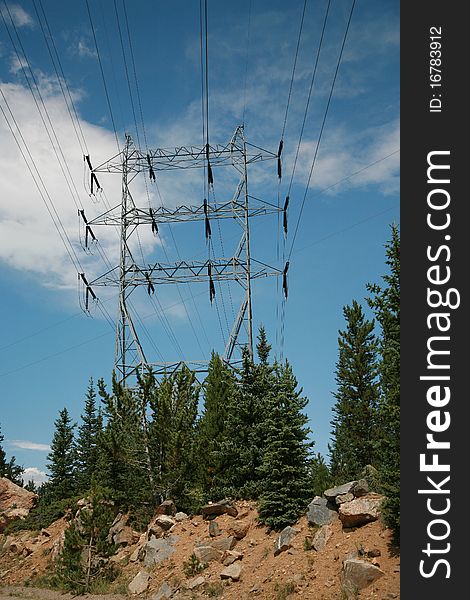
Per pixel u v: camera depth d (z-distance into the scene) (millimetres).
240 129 45781
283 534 23750
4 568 35531
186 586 23391
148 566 26875
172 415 34438
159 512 32156
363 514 21969
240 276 42344
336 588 19016
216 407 34531
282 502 25391
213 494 30734
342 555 20703
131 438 34344
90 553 28375
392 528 20656
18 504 45531
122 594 25422
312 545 22312
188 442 33281
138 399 35375
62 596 26969
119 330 43656
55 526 38594
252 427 31547
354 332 44000
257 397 32562
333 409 43531
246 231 43125
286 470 25688
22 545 37719
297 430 26766
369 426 40188
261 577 22000
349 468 39406
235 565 23516
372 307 21562
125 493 34188
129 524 32969
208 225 44781
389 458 20859
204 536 27250
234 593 21688
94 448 49188
